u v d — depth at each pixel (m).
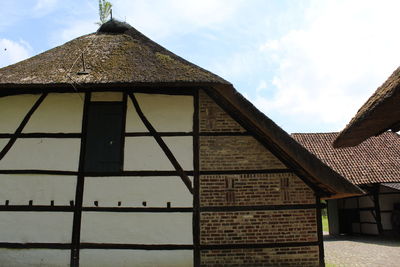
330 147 18.94
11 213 6.91
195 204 6.91
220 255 6.74
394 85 3.72
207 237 6.79
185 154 7.14
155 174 7.04
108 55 7.94
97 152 7.16
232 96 6.81
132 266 6.64
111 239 6.76
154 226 6.81
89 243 6.74
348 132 4.68
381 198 16.27
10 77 7.10
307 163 6.68
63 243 6.75
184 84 6.73
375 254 10.70
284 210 7.00
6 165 7.14
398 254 10.66
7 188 7.03
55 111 7.38
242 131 7.29
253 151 7.21
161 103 7.38
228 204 6.95
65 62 7.78
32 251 6.75
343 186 6.69
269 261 6.79
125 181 7.01
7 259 6.72
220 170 7.10
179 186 6.99
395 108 3.97
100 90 7.41
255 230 6.89
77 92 7.45
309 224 6.98
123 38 8.86
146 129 7.25
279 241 6.88
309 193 7.11
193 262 6.68
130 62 7.49
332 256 10.36
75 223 6.82
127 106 7.36
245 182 7.08
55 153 7.17
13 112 7.40
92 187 6.99
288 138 6.71
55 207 6.91
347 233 18.14
